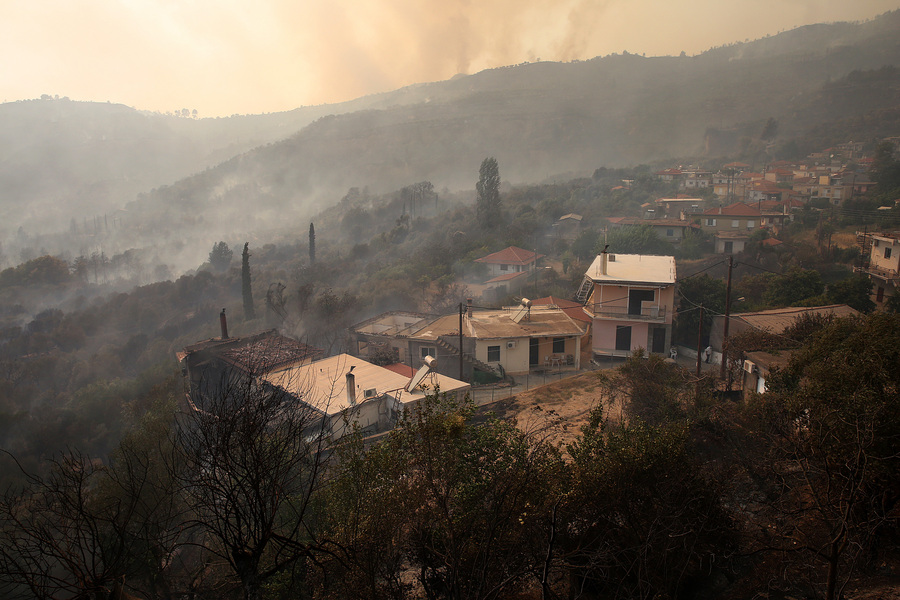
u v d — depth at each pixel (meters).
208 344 36.03
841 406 12.59
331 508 11.98
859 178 108.88
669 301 41.88
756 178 120.62
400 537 11.49
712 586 13.77
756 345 27.05
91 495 14.13
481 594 9.83
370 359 37.94
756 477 17.33
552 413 26.09
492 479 12.23
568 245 85.56
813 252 65.06
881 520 11.34
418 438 12.40
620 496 12.73
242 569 7.52
